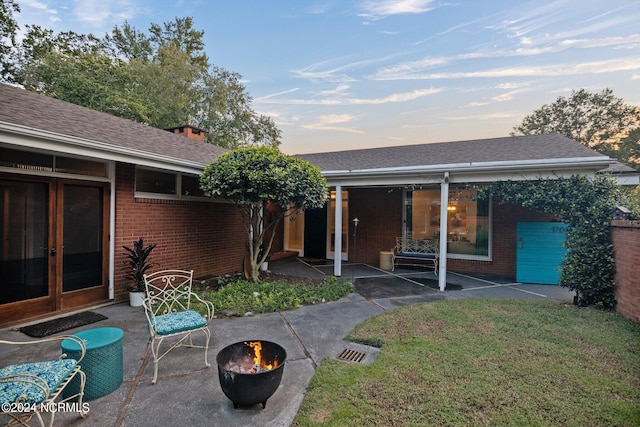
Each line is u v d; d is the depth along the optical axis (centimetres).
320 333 406
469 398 254
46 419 229
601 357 327
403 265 918
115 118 690
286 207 635
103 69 1641
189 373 300
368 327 419
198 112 2119
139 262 514
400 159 848
